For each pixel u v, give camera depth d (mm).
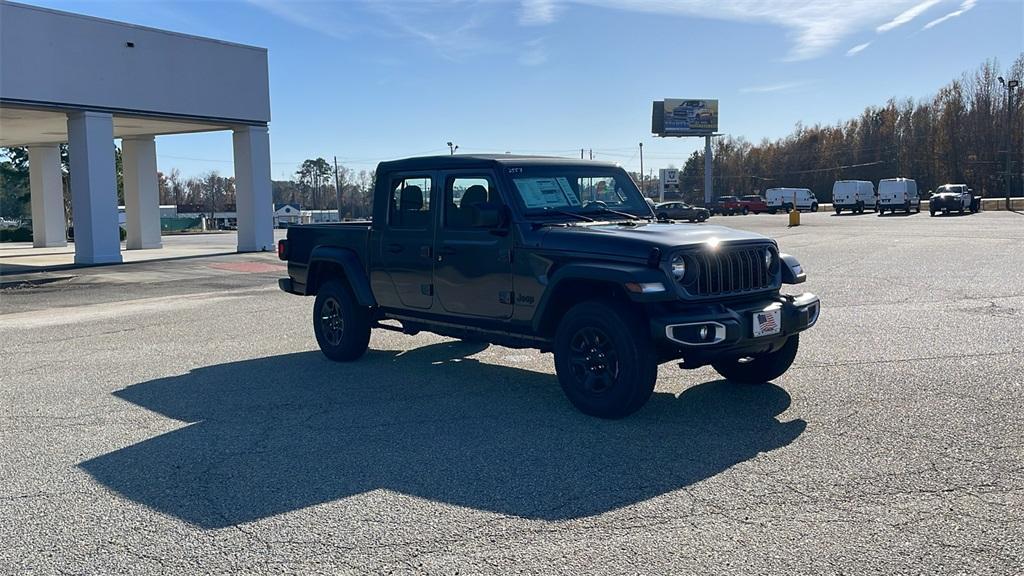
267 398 7359
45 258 28453
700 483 4930
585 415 6488
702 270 6098
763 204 69438
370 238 8234
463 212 6961
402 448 5781
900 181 56312
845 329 10047
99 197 24953
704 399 6891
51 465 5602
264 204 30562
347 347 8734
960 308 11500
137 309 14625
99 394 7703
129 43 25547
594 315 6242
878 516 4363
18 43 22641
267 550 4156
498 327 7184
